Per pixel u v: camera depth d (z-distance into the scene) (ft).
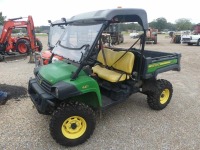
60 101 11.19
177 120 13.93
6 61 33.76
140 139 11.83
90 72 12.02
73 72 11.19
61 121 10.64
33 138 11.80
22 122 13.37
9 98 16.88
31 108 15.26
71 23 13.82
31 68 28.22
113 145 11.32
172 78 23.67
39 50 41.52
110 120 13.79
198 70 27.66
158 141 11.66
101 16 11.14
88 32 11.83
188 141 11.69
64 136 10.86
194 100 17.25
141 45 13.28
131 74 13.89
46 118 13.87
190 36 62.80
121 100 13.34
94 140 11.71
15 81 21.58
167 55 15.94
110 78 13.34
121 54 14.20
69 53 12.35
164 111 15.24
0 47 36.11
